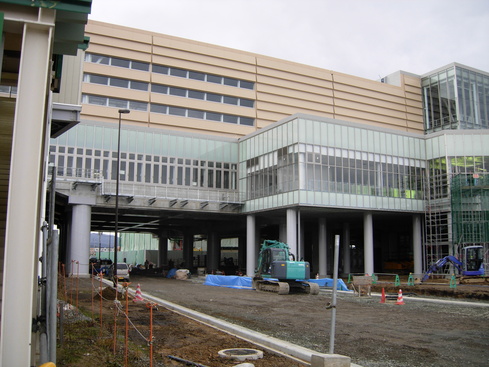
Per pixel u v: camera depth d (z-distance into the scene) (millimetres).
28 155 6855
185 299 23875
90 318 14789
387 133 45562
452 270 41594
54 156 42594
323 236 49094
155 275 54844
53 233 7051
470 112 73812
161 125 61500
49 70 8273
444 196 45406
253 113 68875
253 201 46750
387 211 44750
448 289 29172
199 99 65500
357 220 53312
